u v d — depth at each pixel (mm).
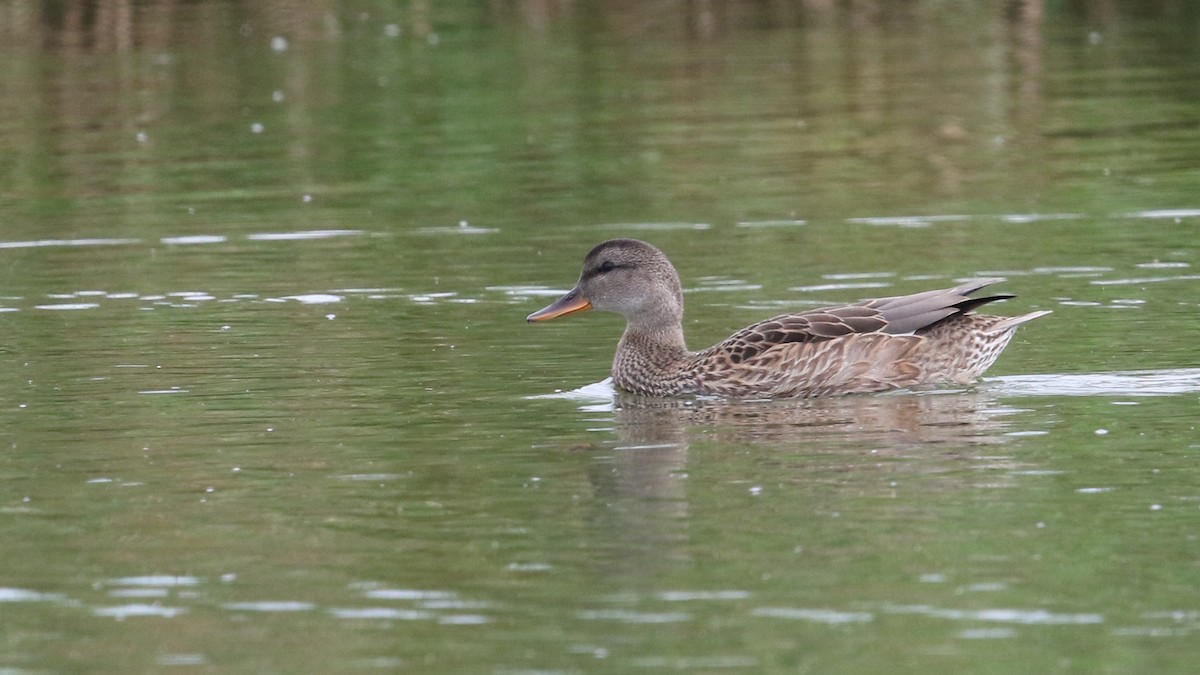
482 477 12500
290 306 18359
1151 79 30172
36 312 18188
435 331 17297
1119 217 21484
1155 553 10586
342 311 18141
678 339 15969
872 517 11367
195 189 24547
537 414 14391
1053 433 13273
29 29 34562
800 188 23781
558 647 9469
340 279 19531
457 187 24344
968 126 27266
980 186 23547
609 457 12984
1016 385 14914
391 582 10461
